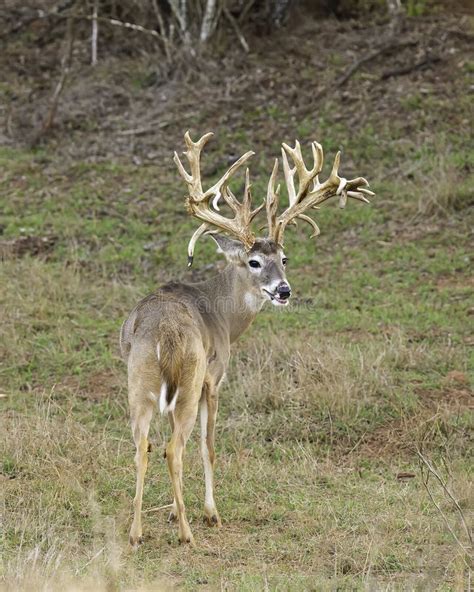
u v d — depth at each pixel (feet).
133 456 67.51
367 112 122.21
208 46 133.08
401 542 55.52
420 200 107.34
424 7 137.49
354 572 52.39
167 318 55.67
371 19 139.54
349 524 58.23
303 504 61.21
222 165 116.37
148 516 60.08
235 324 63.41
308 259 100.99
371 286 96.17
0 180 116.37
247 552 55.26
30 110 129.18
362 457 69.10
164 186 114.42
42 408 72.59
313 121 121.80
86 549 54.29
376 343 83.76
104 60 136.98
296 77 128.57
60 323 88.17
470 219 105.40
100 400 76.89
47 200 112.47
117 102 129.29
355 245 103.55
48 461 64.28
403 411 73.72
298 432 71.72
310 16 140.05
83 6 141.28
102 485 62.85
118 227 107.45
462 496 60.59
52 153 121.60
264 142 119.65
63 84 124.16
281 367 79.92
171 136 122.62
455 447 69.31
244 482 64.18
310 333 86.69
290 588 48.55
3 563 50.14
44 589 45.85
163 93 129.49
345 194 66.03
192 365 55.36
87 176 116.78
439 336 86.22
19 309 90.02
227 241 63.57
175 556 54.49
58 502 59.41
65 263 99.14
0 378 79.92
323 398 74.02
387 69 128.36
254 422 72.79
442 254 100.53
